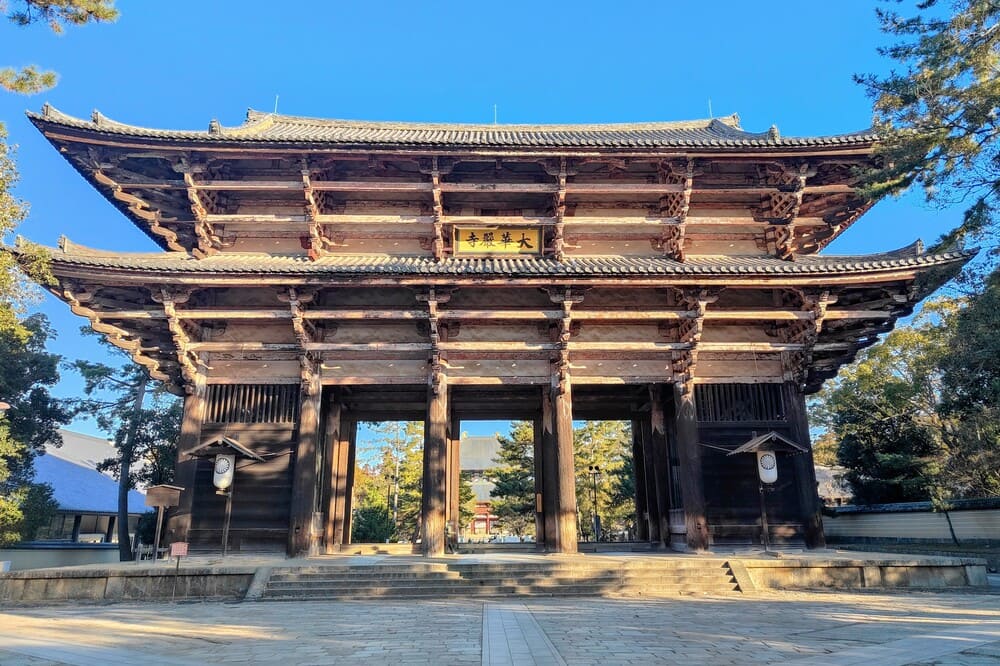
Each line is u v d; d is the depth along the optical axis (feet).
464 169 78.33
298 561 61.52
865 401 114.62
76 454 172.14
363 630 37.04
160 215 75.20
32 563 112.98
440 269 66.44
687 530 68.59
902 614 42.73
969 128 56.29
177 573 54.65
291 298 67.15
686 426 71.10
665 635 34.91
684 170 73.72
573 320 75.00
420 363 74.49
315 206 73.67
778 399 73.87
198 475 68.59
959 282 66.13
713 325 76.69
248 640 34.45
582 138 79.46
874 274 67.00
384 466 199.21
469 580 55.16
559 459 70.38
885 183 58.85
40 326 120.26
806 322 71.41
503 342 72.43
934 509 93.50
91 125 65.62
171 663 29.07
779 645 32.22
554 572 56.85
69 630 38.37
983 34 56.29
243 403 71.77
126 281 65.05
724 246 80.94
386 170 77.10
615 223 75.46
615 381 74.69
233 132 80.02
